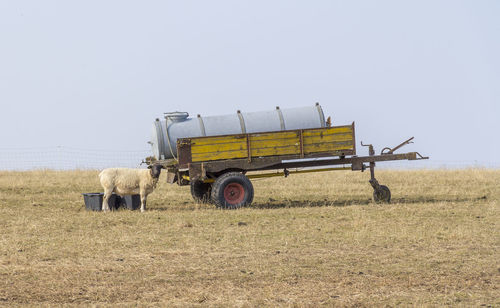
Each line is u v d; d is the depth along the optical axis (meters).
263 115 45.53
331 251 28.50
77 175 64.94
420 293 21.92
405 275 24.20
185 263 26.41
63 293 22.19
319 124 45.78
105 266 25.81
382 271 24.81
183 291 22.33
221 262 26.50
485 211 40.44
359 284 23.02
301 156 44.09
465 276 23.98
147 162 46.06
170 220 37.56
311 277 24.06
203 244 30.14
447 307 20.30
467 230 32.84
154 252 28.38
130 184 41.53
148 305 20.83
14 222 37.16
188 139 42.81
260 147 43.72
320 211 40.91
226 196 42.78
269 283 23.28
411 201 47.28
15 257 27.38
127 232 33.66
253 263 26.27
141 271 25.17
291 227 34.78
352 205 43.72
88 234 33.12
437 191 53.50
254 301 21.08
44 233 33.47
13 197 50.25
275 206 45.28
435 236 31.56
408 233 32.44
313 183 59.69
